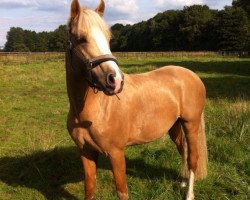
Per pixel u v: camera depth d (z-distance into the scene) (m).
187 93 4.21
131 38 86.44
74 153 5.86
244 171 4.96
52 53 33.72
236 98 10.64
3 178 5.07
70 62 3.19
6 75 17.12
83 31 2.95
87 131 3.41
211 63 30.36
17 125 7.96
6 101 10.89
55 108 10.01
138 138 3.77
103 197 4.44
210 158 5.45
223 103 9.61
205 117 7.86
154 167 5.30
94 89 3.12
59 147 6.09
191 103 4.25
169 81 4.09
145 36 81.25
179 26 70.75
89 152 3.61
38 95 12.09
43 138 6.67
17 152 6.01
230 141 6.08
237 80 17.17
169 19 74.75
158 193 4.42
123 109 3.47
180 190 4.57
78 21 2.99
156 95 3.84
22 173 5.15
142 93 3.72
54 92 12.92
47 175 5.14
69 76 3.27
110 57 2.90
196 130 4.40
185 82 4.23
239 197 4.22
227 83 15.92
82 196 4.59
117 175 3.52
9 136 7.02
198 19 67.25
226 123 7.03
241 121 6.84
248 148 5.74
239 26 57.06
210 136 6.37
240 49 55.34
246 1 37.50
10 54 30.69
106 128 3.37
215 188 4.55
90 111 3.32
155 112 3.82
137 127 3.70
